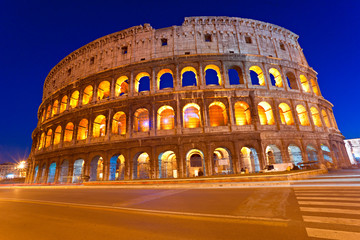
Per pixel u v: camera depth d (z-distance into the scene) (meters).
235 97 40.69
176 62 43.25
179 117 39.25
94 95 46.75
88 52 52.56
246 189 18.45
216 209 10.40
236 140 37.44
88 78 48.81
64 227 8.30
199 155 45.22
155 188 24.39
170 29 47.00
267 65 45.09
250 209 10.07
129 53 47.53
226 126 38.81
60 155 45.88
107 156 40.62
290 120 42.66
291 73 47.16
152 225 8.13
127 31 49.00
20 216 10.72
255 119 39.06
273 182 20.22
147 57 45.72
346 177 20.95
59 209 12.41
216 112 42.81
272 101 41.84
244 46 45.91
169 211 10.48
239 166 36.03
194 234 6.83
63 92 52.97
